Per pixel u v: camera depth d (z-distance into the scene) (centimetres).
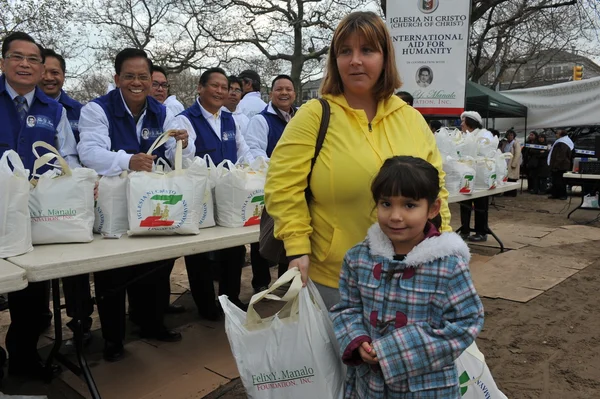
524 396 268
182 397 267
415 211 153
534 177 1306
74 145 298
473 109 1145
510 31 1739
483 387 191
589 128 1420
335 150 176
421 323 151
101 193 253
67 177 234
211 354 320
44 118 281
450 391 154
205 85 372
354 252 168
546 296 438
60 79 373
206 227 285
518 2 1617
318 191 178
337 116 180
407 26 731
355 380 167
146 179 251
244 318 175
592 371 296
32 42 272
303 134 178
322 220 182
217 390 275
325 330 168
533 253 594
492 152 584
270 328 165
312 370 163
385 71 182
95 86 2272
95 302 262
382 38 177
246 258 580
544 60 2717
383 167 158
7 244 203
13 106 273
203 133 374
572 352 323
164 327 343
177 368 301
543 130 1683
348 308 166
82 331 250
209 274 377
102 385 280
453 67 733
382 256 159
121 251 218
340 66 178
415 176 151
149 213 248
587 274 508
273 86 431
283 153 180
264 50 1862
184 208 254
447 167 496
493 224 816
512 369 300
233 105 495
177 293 452
